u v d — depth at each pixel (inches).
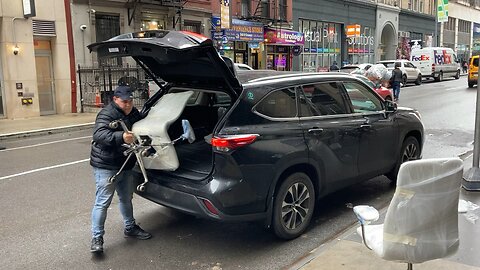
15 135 495.8
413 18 1818.4
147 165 182.5
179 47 157.2
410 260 115.0
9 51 623.5
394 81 788.0
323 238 191.2
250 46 1004.6
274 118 180.1
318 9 1249.4
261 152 170.6
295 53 1133.7
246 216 170.1
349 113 214.8
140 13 772.6
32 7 618.8
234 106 171.8
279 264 167.8
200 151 204.5
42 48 679.7
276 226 180.7
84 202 245.4
